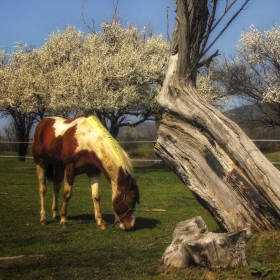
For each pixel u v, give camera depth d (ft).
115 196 25.03
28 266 18.22
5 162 78.02
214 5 19.25
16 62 85.25
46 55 78.69
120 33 83.20
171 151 19.54
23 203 35.88
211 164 18.65
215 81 86.53
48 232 25.40
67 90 70.64
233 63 83.56
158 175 59.21
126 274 16.37
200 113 18.80
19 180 52.08
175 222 28.50
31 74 78.89
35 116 83.76
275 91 73.31
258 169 17.61
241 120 84.12
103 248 21.08
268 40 78.43
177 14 19.56
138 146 90.99
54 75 74.69
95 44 78.48
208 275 15.01
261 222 17.97
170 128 19.90
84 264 18.15
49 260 19.04
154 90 74.02
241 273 14.90
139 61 74.43
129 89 70.54
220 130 18.35
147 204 36.14
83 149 25.44
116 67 71.41
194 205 35.65
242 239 15.40
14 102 77.56
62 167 27.73
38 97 76.59
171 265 15.96
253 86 81.05
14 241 23.06
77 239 23.52
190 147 19.15
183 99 19.45
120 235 24.39
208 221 28.43
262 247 16.72
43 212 28.22
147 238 23.40
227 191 18.33
